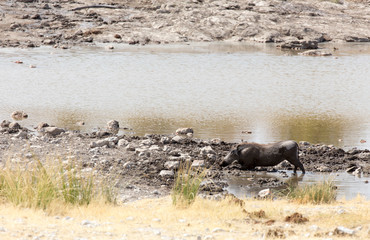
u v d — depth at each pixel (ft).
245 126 317.42
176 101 394.11
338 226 126.31
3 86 439.63
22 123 312.29
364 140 284.41
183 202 158.10
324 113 360.28
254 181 210.79
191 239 110.83
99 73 521.24
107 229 117.19
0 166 171.73
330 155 251.80
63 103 379.76
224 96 417.90
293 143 223.92
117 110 359.25
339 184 205.87
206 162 233.96
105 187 170.50
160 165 224.33
